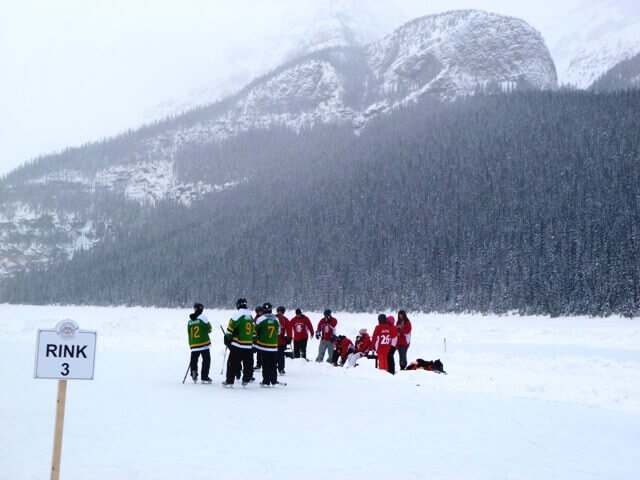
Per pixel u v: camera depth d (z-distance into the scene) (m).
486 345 37.06
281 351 19.67
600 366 21.25
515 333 42.19
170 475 7.20
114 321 38.38
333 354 23.53
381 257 116.50
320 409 12.54
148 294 140.00
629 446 9.36
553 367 21.73
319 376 19.48
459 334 42.75
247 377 16.09
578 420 11.66
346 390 15.84
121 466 7.57
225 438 9.43
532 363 22.62
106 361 22.61
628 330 39.69
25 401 12.73
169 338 34.31
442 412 12.40
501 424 11.12
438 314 94.62
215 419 11.09
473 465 8.02
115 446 8.71
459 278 101.44
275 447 8.88
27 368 19.08
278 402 13.44
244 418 11.27
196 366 16.73
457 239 114.69
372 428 10.55
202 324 16.73
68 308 138.75
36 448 8.48
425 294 100.81
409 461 8.17
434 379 18.12
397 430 10.40
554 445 9.35
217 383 16.95
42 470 7.30
